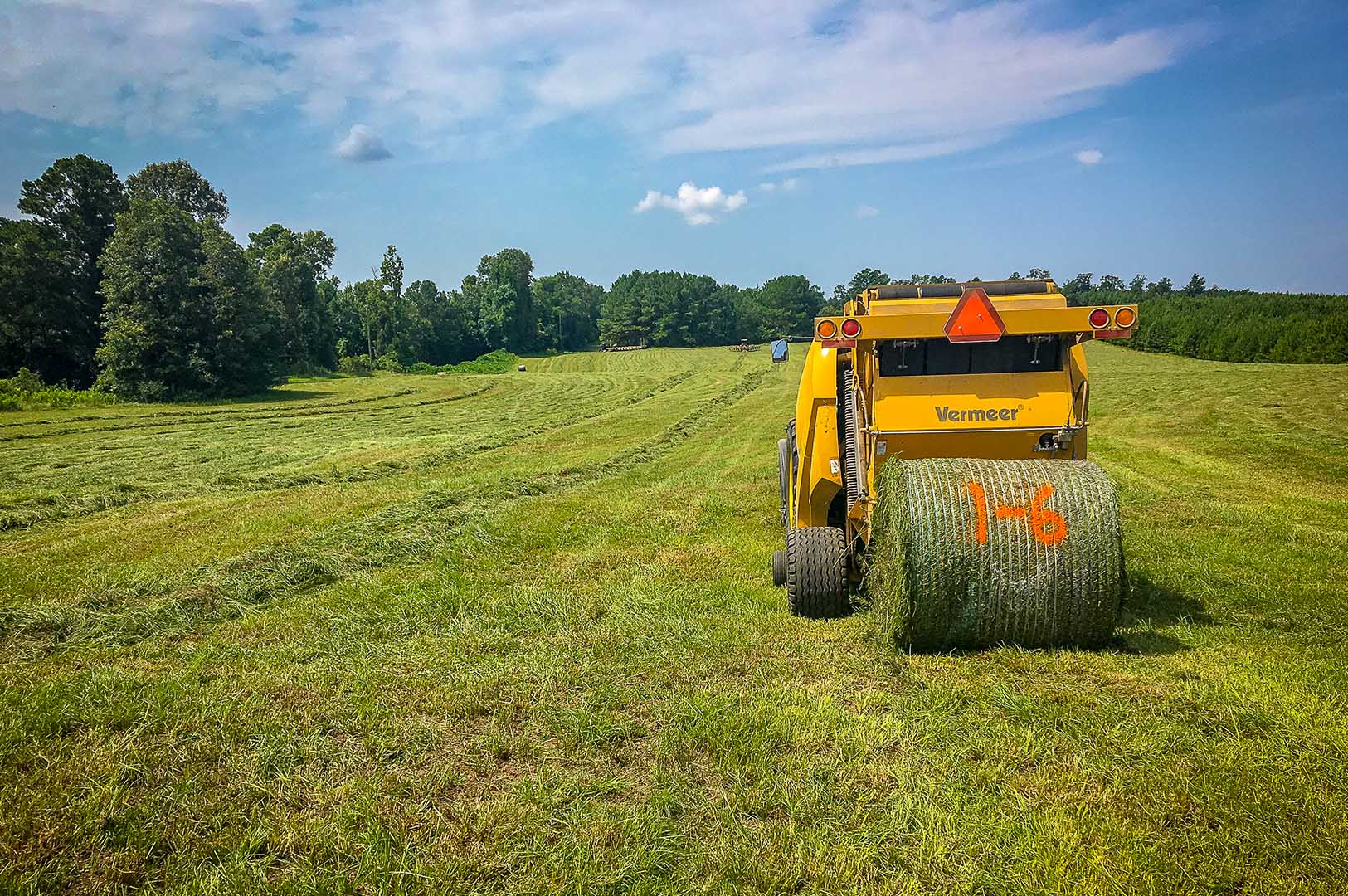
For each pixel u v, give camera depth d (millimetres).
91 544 10023
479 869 3242
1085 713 4414
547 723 4547
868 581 6176
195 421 33469
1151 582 7156
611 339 129625
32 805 3709
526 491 13742
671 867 3238
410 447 22844
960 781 3783
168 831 3553
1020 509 5227
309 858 3346
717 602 6891
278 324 59156
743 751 4082
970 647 5453
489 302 122062
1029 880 3074
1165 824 3402
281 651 5832
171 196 77125
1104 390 35000
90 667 5652
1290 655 5301
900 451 6125
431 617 6621
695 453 20016
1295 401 26656
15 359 52812
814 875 3152
